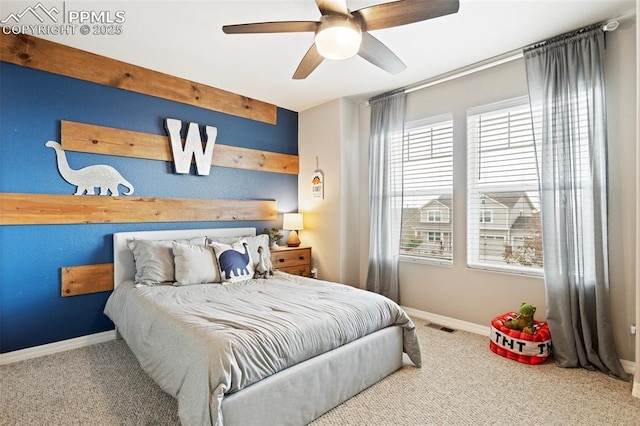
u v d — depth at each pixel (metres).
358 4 2.19
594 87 2.37
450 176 3.37
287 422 1.70
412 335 2.44
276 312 2.05
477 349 2.75
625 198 2.35
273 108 4.25
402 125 3.61
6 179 2.51
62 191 2.76
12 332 2.54
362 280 4.14
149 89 3.21
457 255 3.26
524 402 1.98
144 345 2.09
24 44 2.58
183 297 2.39
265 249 3.48
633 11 2.25
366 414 1.88
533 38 2.60
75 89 2.81
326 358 1.90
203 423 1.42
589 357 2.37
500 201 3.03
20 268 2.57
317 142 4.25
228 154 3.80
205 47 2.77
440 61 3.00
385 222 3.72
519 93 2.86
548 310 2.54
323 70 3.20
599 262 2.34
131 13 2.29
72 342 2.79
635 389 2.04
